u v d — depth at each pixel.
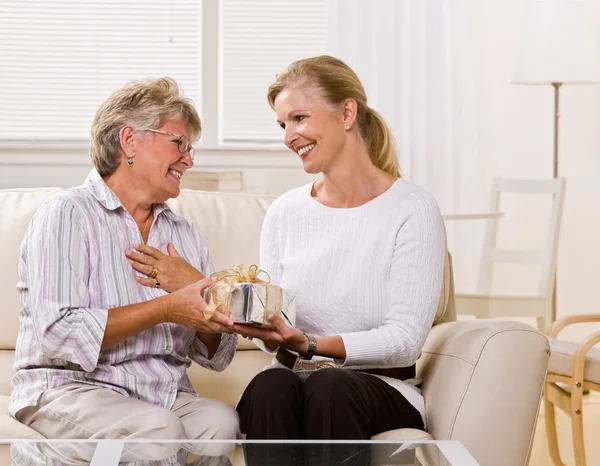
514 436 1.71
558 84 4.21
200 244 2.01
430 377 1.90
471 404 1.72
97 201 1.82
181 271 1.84
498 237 4.61
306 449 1.39
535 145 4.61
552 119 4.61
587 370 2.78
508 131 4.61
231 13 4.38
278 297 1.73
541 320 3.87
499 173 4.61
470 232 4.44
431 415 1.83
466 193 4.43
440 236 1.92
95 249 1.78
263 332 1.73
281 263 2.04
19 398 1.77
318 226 2.00
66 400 1.71
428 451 1.41
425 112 4.37
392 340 1.82
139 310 1.70
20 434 1.66
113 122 1.83
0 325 2.18
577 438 2.76
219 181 3.76
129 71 4.37
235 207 2.39
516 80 4.20
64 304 1.69
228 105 4.40
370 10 4.31
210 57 4.34
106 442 1.41
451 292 2.32
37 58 4.34
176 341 1.88
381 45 4.33
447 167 4.39
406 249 1.89
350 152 1.99
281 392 1.69
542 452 3.33
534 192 4.08
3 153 4.20
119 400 1.71
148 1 4.35
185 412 1.79
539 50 4.12
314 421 1.66
